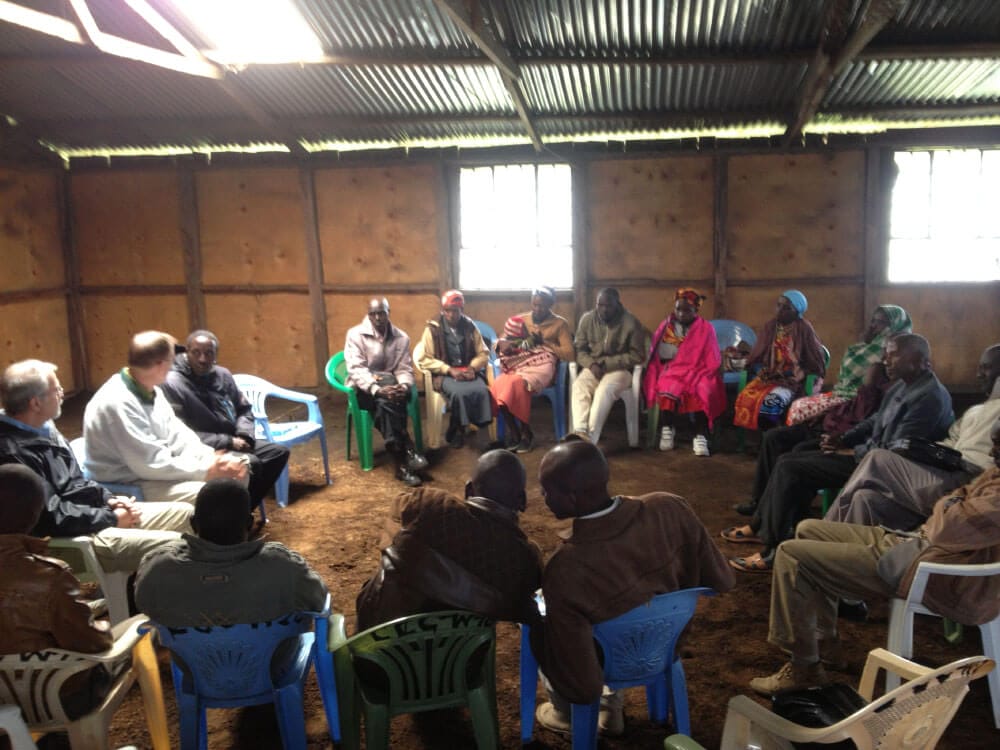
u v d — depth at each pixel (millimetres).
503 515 2475
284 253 8008
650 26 5715
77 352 8336
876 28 4988
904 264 7387
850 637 3420
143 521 3547
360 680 2484
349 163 7730
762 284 7484
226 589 2328
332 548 4469
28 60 6289
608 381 6105
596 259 7664
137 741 2848
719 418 6633
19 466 2336
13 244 7539
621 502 2355
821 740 1829
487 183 7734
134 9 5215
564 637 2273
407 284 7930
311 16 5719
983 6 5312
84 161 8023
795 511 3990
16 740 2084
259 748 2803
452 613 2328
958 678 1828
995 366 3539
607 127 7270
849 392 4840
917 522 3383
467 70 6410
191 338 4555
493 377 6414
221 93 7000
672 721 2887
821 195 7273
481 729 2441
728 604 3748
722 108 6914
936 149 7133
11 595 2236
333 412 7570
